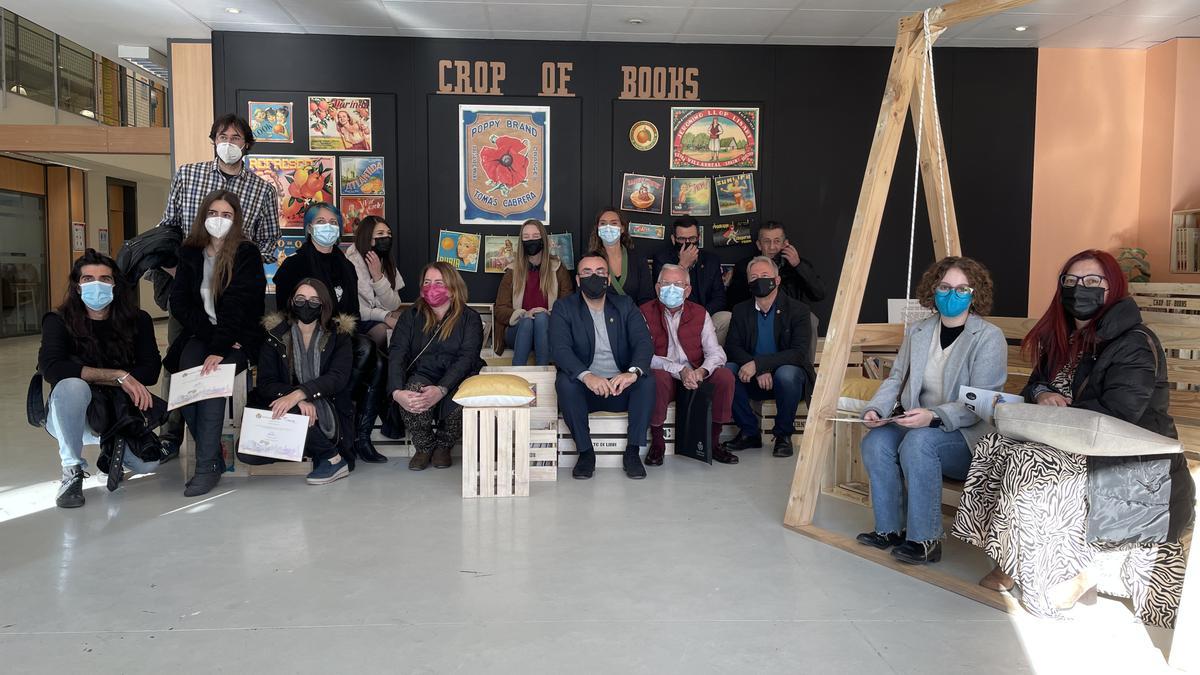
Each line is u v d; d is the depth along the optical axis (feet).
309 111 20.53
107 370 12.84
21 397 22.93
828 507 12.73
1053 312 9.45
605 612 8.47
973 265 10.24
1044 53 21.74
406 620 8.23
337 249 15.90
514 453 13.25
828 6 18.16
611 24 19.53
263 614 8.38
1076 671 7.27
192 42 20.67
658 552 10.43
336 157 20.66
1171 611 8.03
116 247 50.24
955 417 9.85
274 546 10.61
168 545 10.64
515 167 20.99
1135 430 7.75
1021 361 12.88
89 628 8.04
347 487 13.79
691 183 21.31
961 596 9.06
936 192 13.04
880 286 22.02
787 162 21.52
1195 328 10.48
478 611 8.47
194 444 14.30
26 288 42.34
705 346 16.07
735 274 20.24
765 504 12.80
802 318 16.90
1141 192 22.09
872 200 11.23
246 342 13.85
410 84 20.68
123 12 18.78
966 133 21.77
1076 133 21.94
